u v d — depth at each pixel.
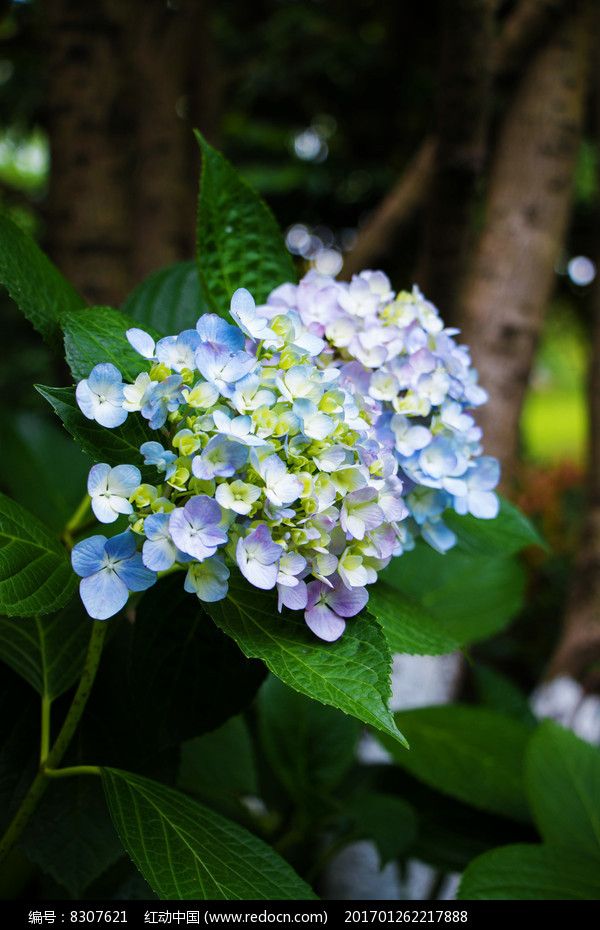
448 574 1.01
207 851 0.68
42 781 0.70
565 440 7.77
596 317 1.72
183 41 1.46
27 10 2.04
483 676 1.25
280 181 3.12
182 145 1.46
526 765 0.88
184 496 0.63
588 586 1.55
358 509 0.65
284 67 3.07
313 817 0.94
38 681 0.72
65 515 0.98
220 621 0.65
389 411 0.73
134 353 0.68
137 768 0.76
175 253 1.42
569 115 1.23
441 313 1.02
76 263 1.31
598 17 1.35
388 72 3.05
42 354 2.99
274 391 0.65
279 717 0.95
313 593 0.65
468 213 0.98
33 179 3.82
